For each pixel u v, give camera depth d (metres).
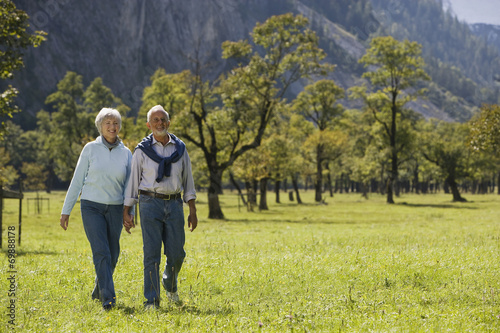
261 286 9.07
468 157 92.44
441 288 8.70
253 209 61.94
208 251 15.11
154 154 7.97
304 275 10.03
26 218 46.56
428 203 83.81
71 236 26.66
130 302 8.05
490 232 23.38
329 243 17.62
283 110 48.62
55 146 104.50
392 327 6.05
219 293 8.83
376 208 67.38
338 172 117.12
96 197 8.28
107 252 8.08
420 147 94.94
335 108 97.25
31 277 10.03
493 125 43.09
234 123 46.97
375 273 10.12
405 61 83.56
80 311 7.38
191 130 50.25
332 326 6.34
